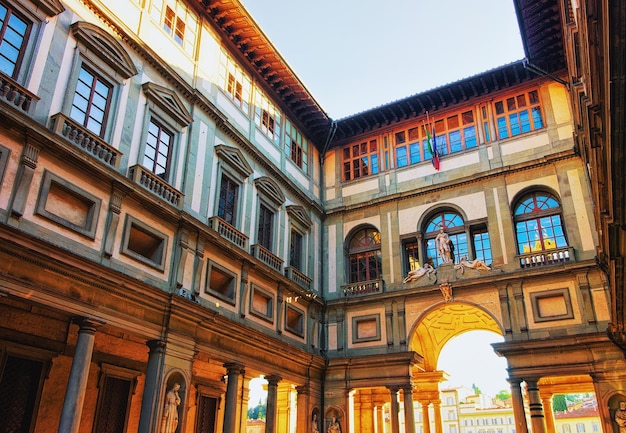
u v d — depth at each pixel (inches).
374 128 1189.7
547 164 966.4
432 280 983.0
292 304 976.3
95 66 657.6
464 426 3088.1
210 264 769.6
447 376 1149.1
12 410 591.2
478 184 1021.2
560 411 3289.9
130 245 666.2
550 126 994.1
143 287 631.8
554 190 948.6
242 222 880.9
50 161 570.3
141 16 753.0
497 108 1073.5
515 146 1019.3
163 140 754.2
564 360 830.5
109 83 676.7
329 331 1051.9
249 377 958.4
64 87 610.2
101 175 616.7
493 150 1037.2
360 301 1035.3
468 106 1103.0
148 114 724.7
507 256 942.4
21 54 574.2
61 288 549.3
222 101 896.3
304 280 1033.5
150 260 673.0
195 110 817.5
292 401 1197.7
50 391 626.8
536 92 1041.5
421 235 1043.3
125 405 726.5
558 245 925.8
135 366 746.2
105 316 588.7
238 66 968.3
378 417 1182.9
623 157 390.9
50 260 535.8
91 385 678.5
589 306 843.4
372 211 1117.7
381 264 1071.6
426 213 1051.3
